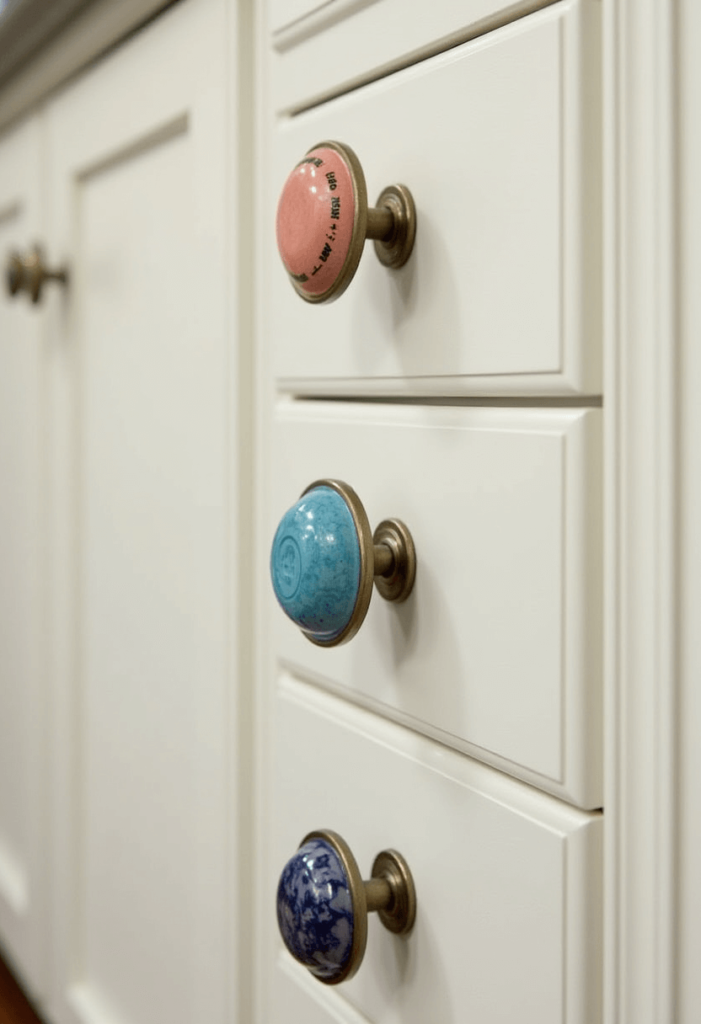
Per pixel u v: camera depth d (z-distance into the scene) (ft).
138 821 2.44
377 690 1.48
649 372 1.03
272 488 1.77
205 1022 2.09
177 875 2.25
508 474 1.21
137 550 2.41
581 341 1.11
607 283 1.08
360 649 1.52
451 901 1.34
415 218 1.35
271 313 1.80
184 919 2.22
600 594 1.13
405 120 1.37
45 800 2.99
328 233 1.28
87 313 2.69
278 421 1.74
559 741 1.14
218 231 1.95
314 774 1.67
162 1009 2.33
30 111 3.04
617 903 1.09
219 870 2.02
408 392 1.40
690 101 0.98
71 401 2.75
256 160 1.84
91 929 2.75
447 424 1.32
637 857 1.06
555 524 1.14
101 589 2.63
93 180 2.64
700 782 0.99
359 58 1.50
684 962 1.01
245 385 1.91
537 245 1.15
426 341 1.34
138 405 2.38
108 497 2.57
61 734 2.86
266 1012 1.90
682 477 1.00
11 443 3.31
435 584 1.34
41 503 2.98
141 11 2.21
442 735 1.35
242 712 1.94
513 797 1.24
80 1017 2.71
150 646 2.36
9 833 3.38
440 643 1.34
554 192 1.12
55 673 2.91
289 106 1.70
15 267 2.72
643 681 1.05
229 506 1.94
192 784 2.17
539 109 1.14
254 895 1.96
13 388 3.28
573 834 1.14
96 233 2.62
